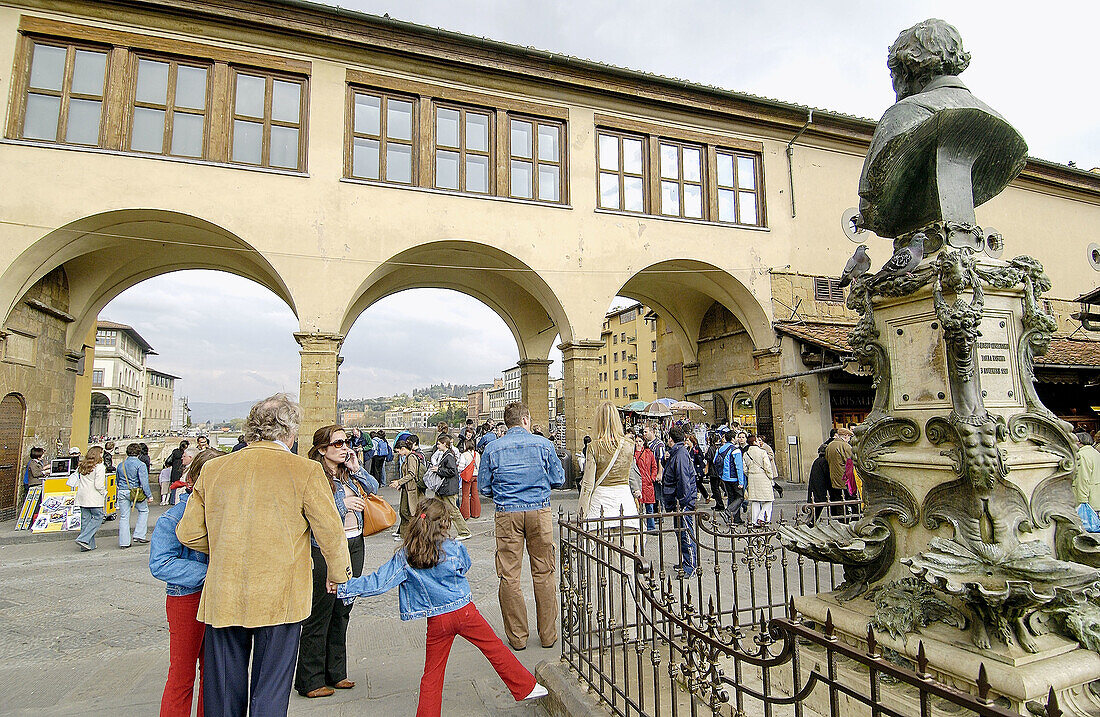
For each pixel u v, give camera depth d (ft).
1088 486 23.00
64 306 46.65
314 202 43.37
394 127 46.88
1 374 38.04
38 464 41.01
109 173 38.83
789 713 11.40
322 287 42.96
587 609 12.37
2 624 19.56
